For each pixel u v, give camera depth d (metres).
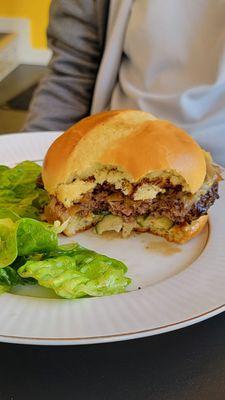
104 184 0.33
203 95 0.45
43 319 0.23
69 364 0.22
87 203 0.33
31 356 0.23
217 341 0.24
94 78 0.55
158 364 0.23
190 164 0.32
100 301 0.25
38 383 0.21
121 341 0.24
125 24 0.49
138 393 0.21
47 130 0.52
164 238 0.33
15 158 0.41
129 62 0.51
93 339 0.22
